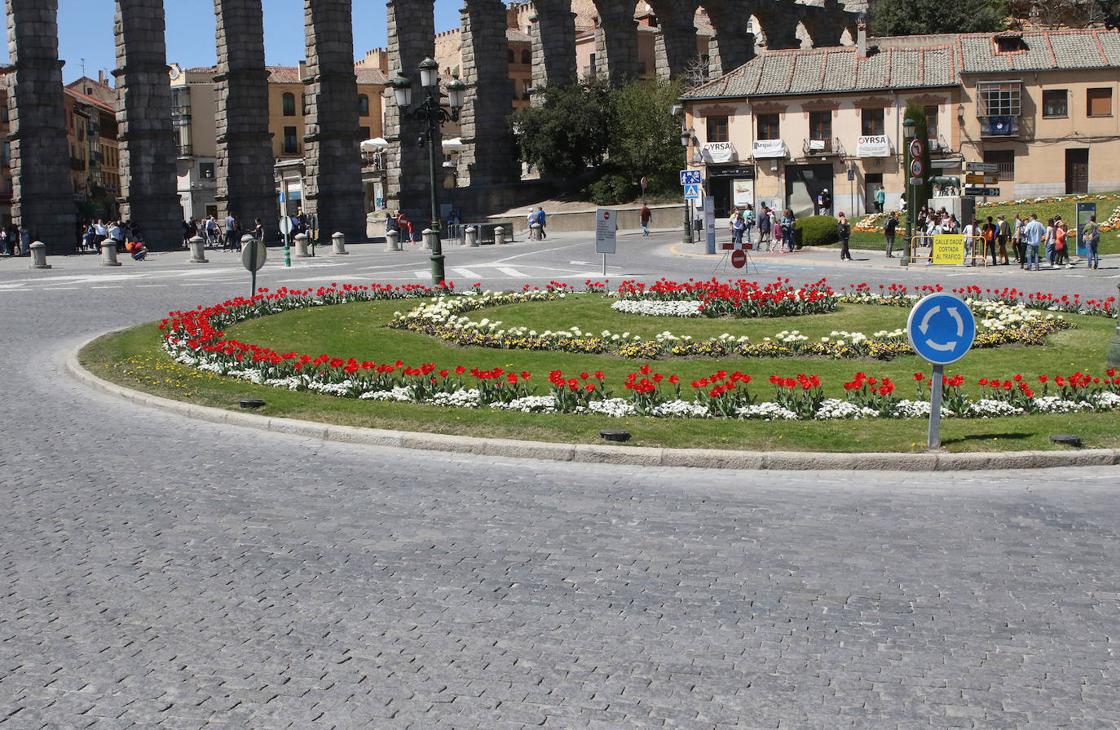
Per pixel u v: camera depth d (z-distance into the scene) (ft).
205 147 373.81
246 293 118.83
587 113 278.67
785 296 90.12
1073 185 228.43
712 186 244.83
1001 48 233.76
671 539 36.17
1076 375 57.72
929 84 230.07
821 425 52.34
